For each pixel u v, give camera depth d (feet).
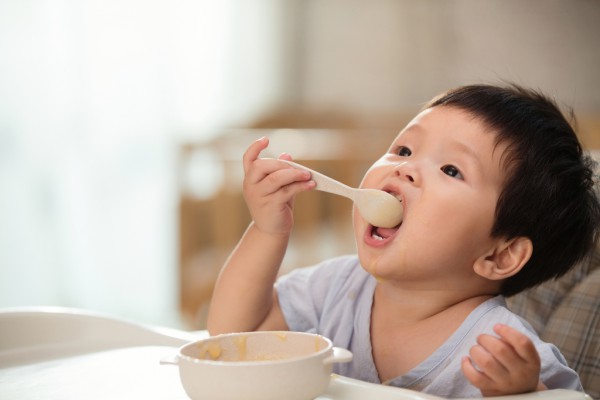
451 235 2.68
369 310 2.97
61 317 3.13
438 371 2.72
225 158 8.51
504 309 2.76
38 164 10.75
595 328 3.44
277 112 12.11
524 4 11.36
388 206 2.65
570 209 2.92
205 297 8.26
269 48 12.05
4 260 10.48
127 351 2.97
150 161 11.09
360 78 12.11
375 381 2.91
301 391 1.85
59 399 2.33
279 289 3.29
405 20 11.92
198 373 1.84
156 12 11.21
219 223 8.29
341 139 9.26
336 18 12.13
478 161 2.73
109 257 10.79
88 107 10.94
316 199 8.54
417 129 2.86
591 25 11.16
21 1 10.68
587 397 2.19
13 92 10.69
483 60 11.58
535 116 2.89
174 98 11.32
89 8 10.94
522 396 2.13
